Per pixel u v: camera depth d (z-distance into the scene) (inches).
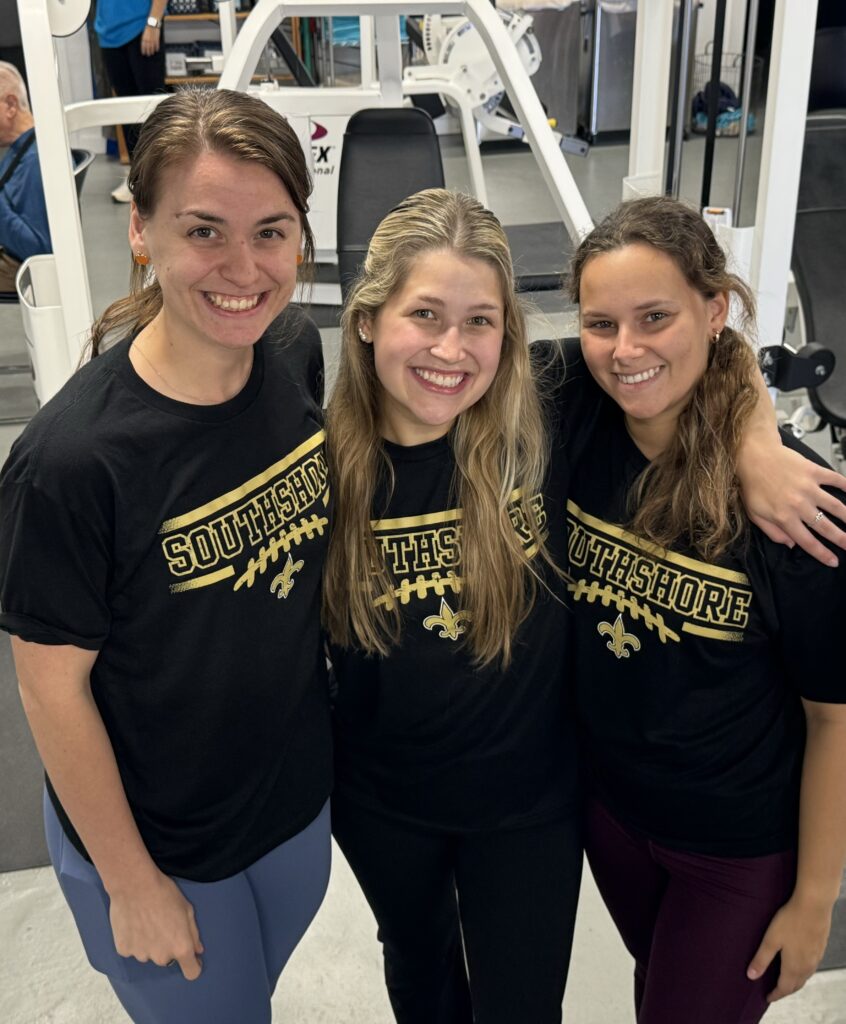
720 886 54.1
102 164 305.6
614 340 49.9
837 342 126.3
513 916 57.8
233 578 48.5
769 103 94.2
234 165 42.6
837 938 80.7
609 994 78.1
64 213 103.2
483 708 53.9
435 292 49.3
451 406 51.1
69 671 46.4
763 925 54.4
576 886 58.6
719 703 51.4
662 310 48.6
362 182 143.6
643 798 54.6
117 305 51.0
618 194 260.7
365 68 210.1
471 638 53.0
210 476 47.4
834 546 47.4
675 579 50.4
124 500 45.1
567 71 299.1
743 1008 55.8
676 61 104.9
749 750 52.1
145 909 50.7
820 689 49.9
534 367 56.9
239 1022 57.2
